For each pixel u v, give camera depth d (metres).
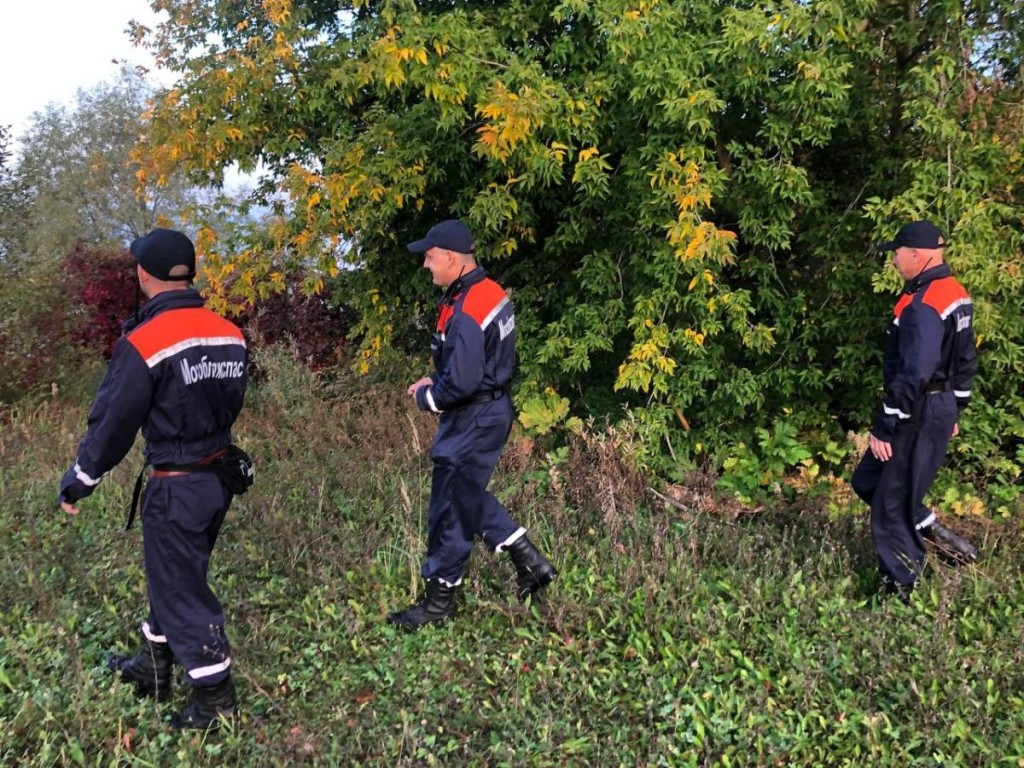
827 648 3.25
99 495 4.80
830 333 5.46
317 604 3.65
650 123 4.98
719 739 2.78
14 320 7.41
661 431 5.41
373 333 6.89
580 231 5.69
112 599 3.69
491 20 5.75
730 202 5.32
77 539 4.19
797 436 5.67
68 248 10.35
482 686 3.13
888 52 5.15
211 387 2.70
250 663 3.19
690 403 5.75
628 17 4.68
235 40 6.96
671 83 4.78
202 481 2.72
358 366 6.93
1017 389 5.16
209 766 2.66
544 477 5.10
